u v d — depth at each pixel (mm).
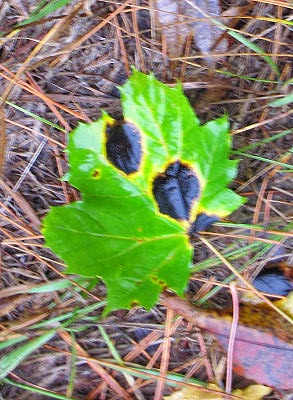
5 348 354
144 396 352
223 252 354
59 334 354
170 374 349
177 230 331
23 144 366
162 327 354
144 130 327
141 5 369
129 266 321
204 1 361
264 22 373
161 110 323
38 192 365
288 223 357
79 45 365
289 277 350
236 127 366
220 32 366
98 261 318
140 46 369
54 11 367
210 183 331
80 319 353
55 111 362
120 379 355
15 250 362
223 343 339
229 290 354
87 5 362
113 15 364
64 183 362
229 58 373
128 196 330
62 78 369
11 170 366
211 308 349
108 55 371
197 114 366
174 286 322
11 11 365
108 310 314
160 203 331
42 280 359
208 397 340
